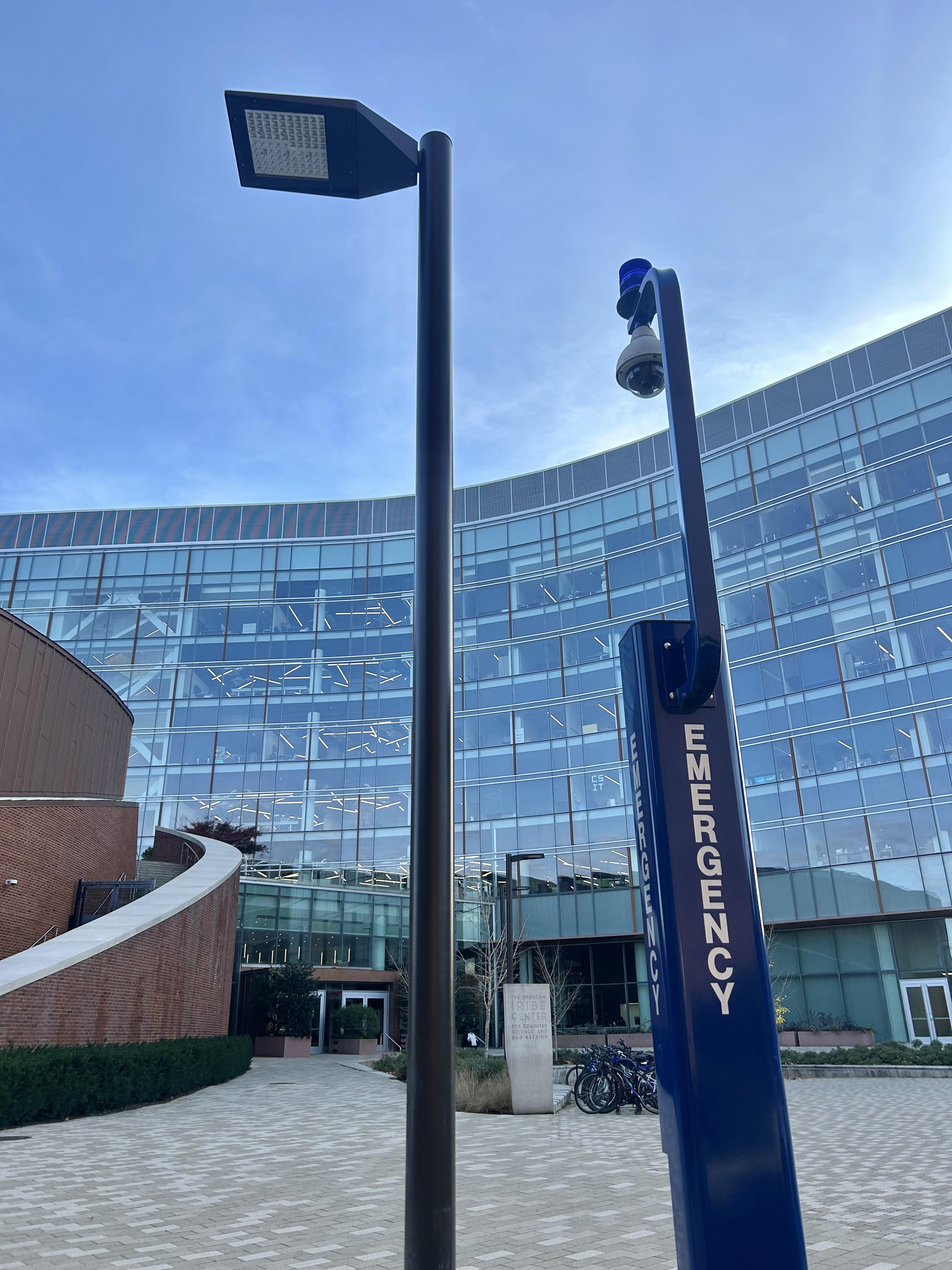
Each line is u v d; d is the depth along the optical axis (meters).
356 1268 6.08
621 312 4.55
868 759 40.31
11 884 19.91
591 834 46.75
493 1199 8.46
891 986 38.00
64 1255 6.36
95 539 59.97
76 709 23.80
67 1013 15.43
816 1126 14.83
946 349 43.34
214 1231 7.09
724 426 49.72
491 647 53.16
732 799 3.25
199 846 32.28
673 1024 2.99
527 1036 17.02
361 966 45.34
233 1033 29.25
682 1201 2.87
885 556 42.59
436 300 3.71
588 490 53.78
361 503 59.72
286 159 4.26
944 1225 7.46
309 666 56.12
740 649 45.78
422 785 3.04
